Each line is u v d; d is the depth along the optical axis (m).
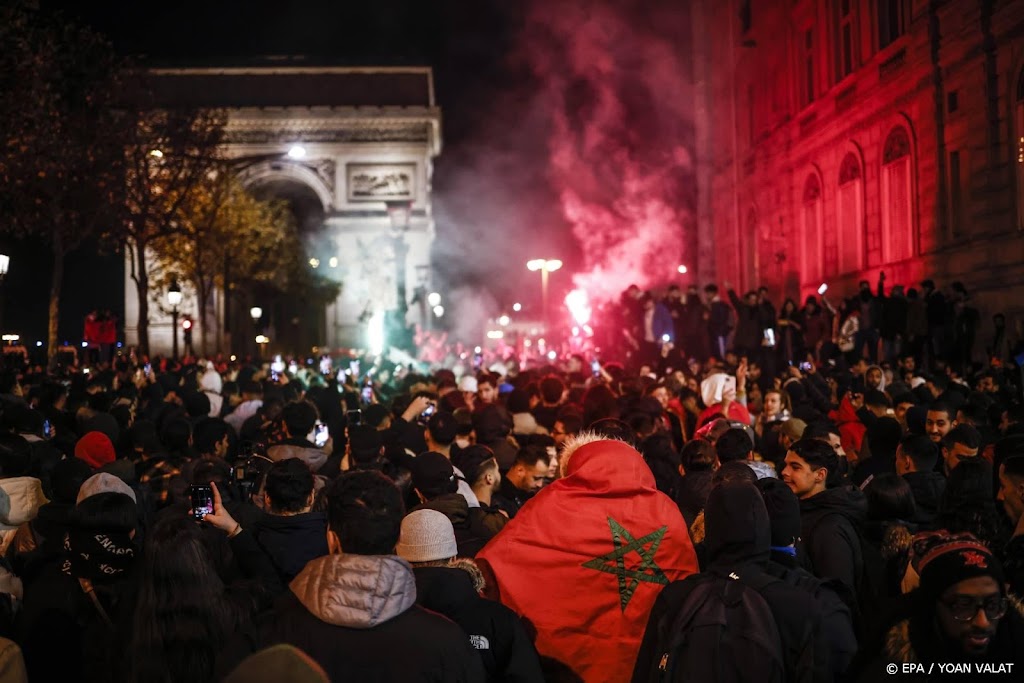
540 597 5.57
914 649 3.86
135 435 9.55
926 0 28.78
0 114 23.77
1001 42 25.14
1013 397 15.61
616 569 5.59
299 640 4.17
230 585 5.42
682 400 14.73
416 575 5.23
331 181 77.25
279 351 84.25
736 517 4.73
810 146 38.78
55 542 6.58
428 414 12.01
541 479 8.79
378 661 4.17
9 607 6.08
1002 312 25.08
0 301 20.27
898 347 26.95
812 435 9.48
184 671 4.94
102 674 5.70
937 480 7.34
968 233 27.03
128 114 33.06
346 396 16.67
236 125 76.69
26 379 21.03
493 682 5.22
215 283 59.69
